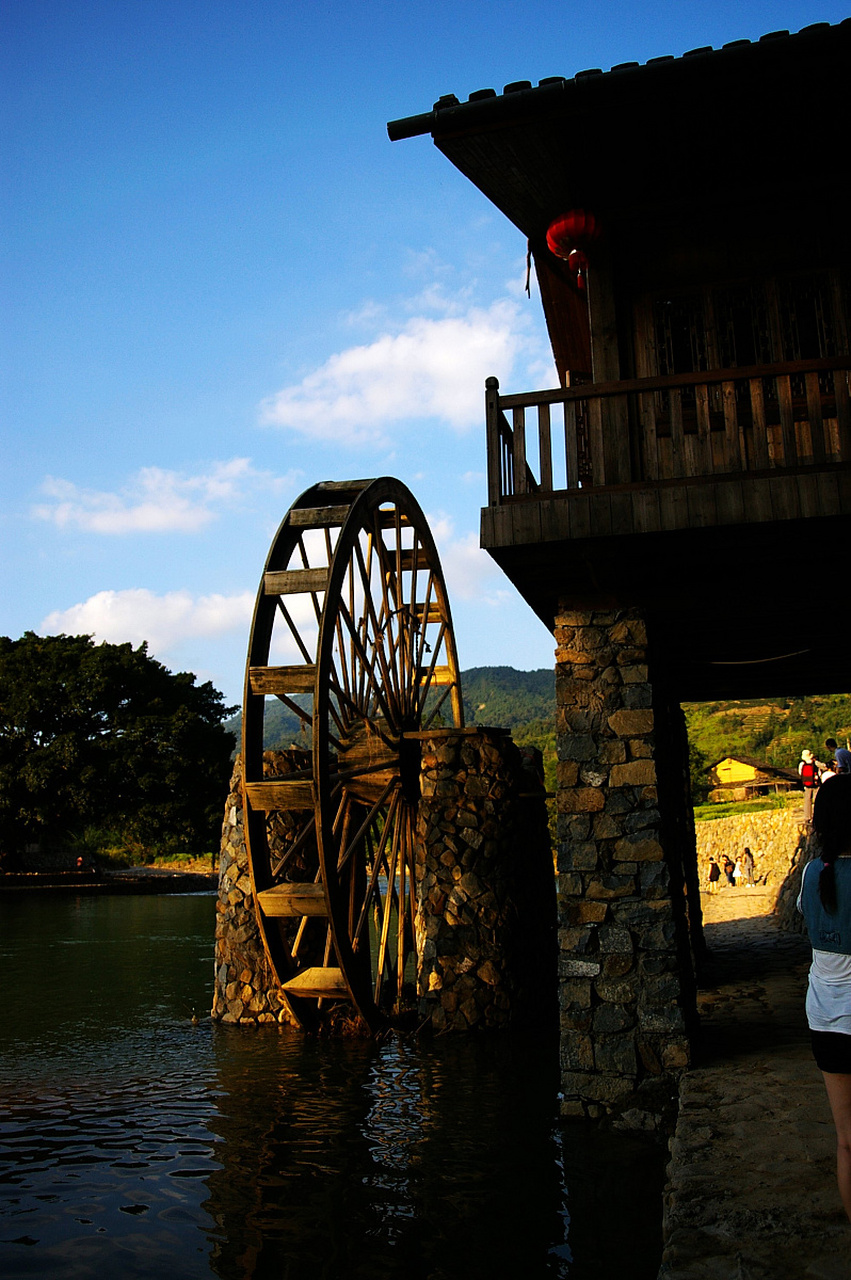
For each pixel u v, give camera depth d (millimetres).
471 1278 4508
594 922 6816
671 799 8133
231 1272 4723
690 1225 3764
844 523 6168
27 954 18453
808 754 16828
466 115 6605
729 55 6039
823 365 6340
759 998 9258
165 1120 7586
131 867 50938
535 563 6898
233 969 11852
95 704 44906
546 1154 6160
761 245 7434
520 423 7035
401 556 14359
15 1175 6301
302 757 12852
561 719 7152
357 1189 5844
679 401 6812
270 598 11516
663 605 7281
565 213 7355
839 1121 2854
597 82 6285
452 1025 10742
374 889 11945
